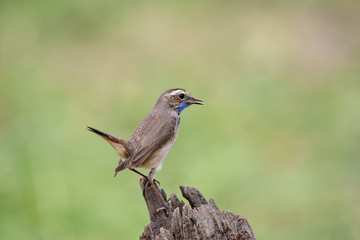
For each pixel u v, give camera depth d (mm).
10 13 20406
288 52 18891
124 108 16344
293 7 21062
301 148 14844
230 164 13758
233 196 13133
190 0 21594
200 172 13555
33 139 14562
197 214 7336
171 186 13281
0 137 14812
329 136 15219
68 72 18078
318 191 13414
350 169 14086
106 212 12320
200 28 19984
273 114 15984
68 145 14344
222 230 7164
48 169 13383
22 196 12656
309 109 16281
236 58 18641
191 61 18469
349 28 19906
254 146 14781
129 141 9172
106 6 20922
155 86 17203
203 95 16750
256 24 20203
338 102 16453
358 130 15234
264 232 12453
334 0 21266
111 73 18016
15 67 18109
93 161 13773
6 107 16219
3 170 13391
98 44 19219
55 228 12102
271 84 17281
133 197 12773
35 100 16516
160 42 19328
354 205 13008
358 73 17797
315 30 19859
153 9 21000
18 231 12039
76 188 12891
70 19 20266
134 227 12133
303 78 17766
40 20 20172
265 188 13414
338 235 12383
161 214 8289
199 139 14695
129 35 19609
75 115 15883
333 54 18734
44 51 18875
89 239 11930
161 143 9375
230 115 15695
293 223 12680
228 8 21031
